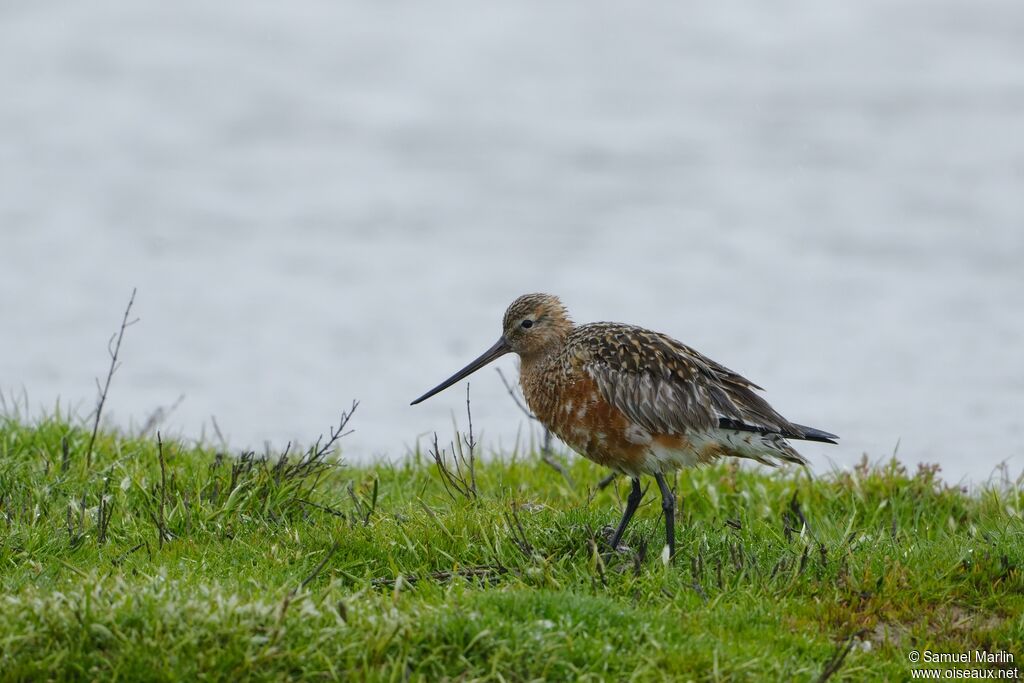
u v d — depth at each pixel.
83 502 9.82
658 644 7.79
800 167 29.50
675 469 10.18
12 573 8.78
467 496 10.48
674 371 10.02
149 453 11.16
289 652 7.38
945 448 15.20
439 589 8.62
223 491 10.12
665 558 9.08
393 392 17.45
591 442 10.25
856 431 15.91
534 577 8.91
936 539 10.21
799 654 8.15
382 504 10.68
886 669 8.12
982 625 8.71
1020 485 11.83
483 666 7.52
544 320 10.95
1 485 9.99
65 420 12.30
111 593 7.80
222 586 8.20
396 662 7.39
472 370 11.09
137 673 7.26
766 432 9.91
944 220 25.89
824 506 11.39
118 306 21.22
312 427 15.89
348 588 8.73
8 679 7.23
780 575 9.09
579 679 7.43
